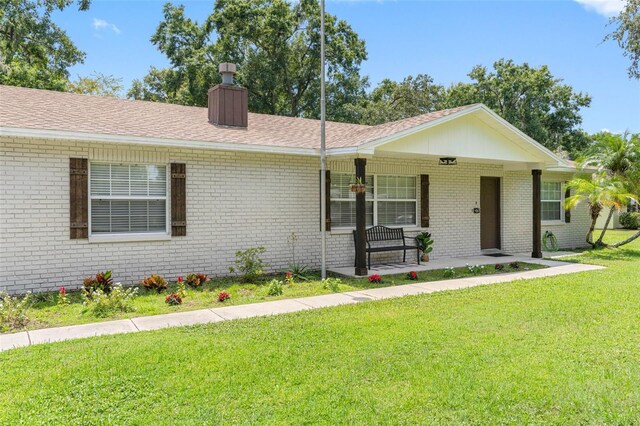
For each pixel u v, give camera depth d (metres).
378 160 11.80
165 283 8.27
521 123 33.47
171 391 3.86
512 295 7.76
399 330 5.64
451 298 7.57
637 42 12.80
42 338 5.38
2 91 9.38
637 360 4.59
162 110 10.96
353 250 11.49
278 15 26.00
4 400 3.64
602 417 3.45
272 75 26.47
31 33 21.83
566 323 5.94
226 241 9.69
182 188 9.16
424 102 34.34
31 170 7.74
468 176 13.58
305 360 4.57
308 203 10.75
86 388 3.89
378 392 3.85
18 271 7.65
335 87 28.50
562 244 16.06
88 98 10.45
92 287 7.46
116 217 8.67
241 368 4.36
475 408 3.58
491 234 14.49
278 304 7.25
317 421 3.37
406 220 12.54
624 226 25.27
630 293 7.85
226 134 9.78
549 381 4.07
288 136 10.84
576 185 15.05
